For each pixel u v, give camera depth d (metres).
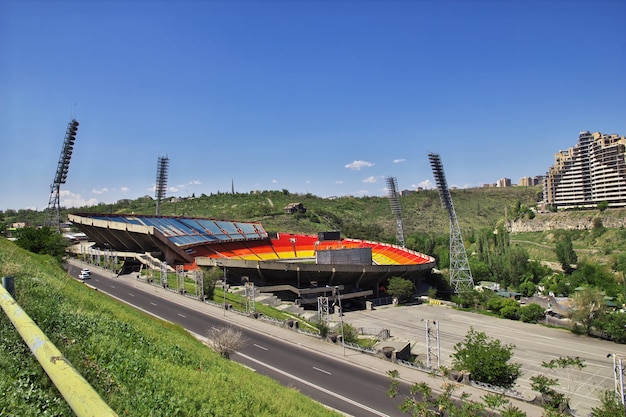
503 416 23.59
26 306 17.23
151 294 68.44
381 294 96.62
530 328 70.75
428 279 115.81
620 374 34.44
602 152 182.38
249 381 24.55
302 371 39.34
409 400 25.77
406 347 50.44
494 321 75.31
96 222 91.69
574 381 46.34
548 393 33.41
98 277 80.69
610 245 147.50
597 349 58.75
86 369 13.70
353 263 89.31
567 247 132.38
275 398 22.22
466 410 24.56
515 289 119.81
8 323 14.09
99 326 19.23
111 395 12.66
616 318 64.94
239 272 84.88
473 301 87.69
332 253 87.56
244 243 113.50
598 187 184.25
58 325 16.89
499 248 140.38
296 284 83.88
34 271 29.58
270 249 113.00
